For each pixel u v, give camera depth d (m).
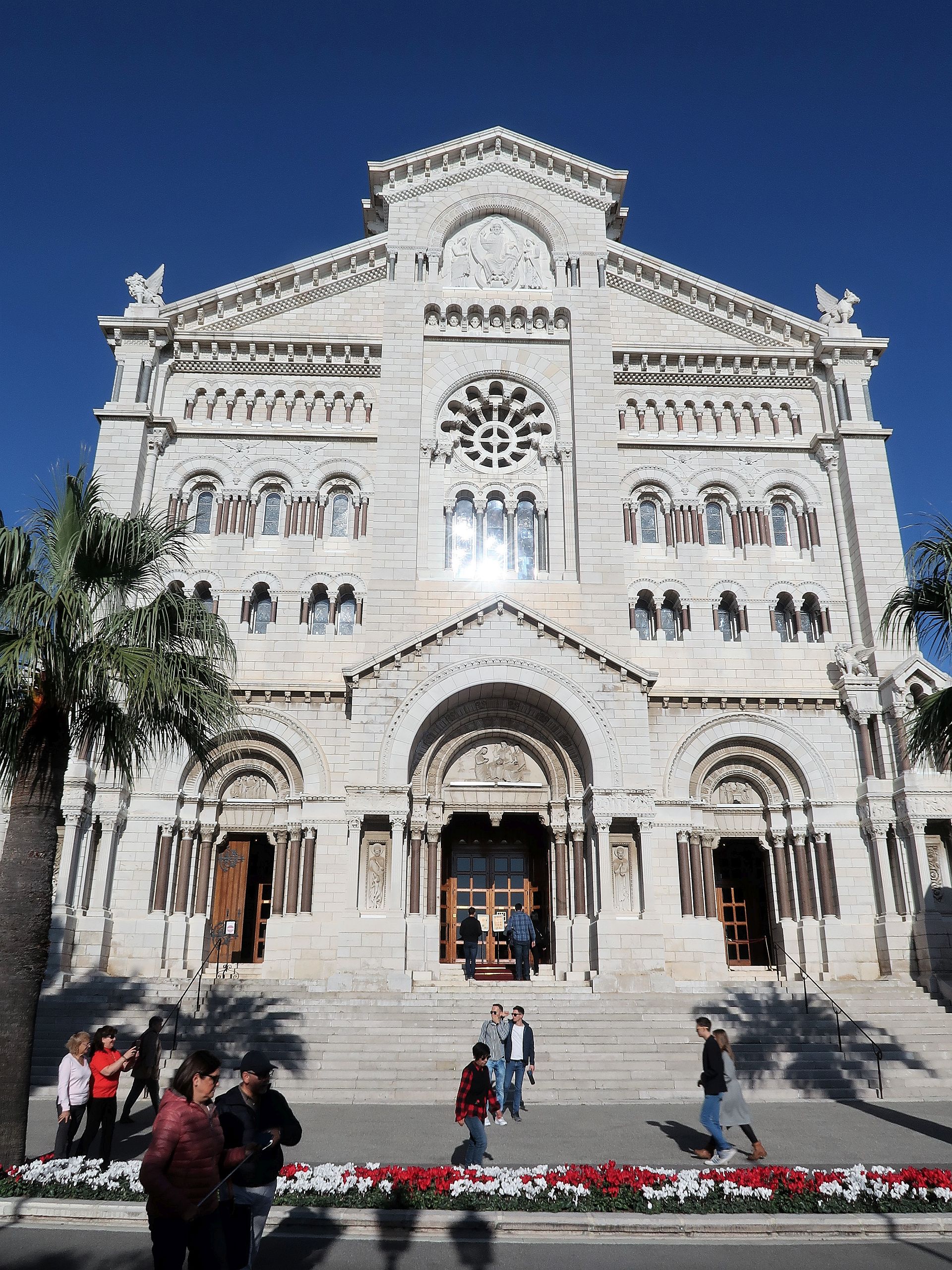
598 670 33.19
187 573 35.97
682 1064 23.86
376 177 42.06
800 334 40.56
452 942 34.62
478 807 33.91
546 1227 12.41
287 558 36.41
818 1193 13.13
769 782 34.78
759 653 36.19
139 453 36.72
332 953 31.28
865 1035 24.23
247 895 34.44
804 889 33.22
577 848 32.78
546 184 42.22
